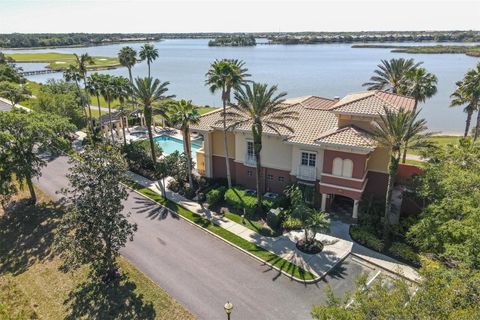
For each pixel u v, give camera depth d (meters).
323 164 27.86
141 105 40.38
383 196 29.23
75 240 20.27
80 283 22.11
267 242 25.91
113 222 20.89
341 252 24.41
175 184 35.47
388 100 29.20
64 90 69.06
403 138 23.22
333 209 30.09
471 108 44.25
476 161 25.38
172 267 23.28
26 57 196.38
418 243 21.75
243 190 32.62
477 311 11.26
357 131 27.05
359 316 12.13
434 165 25.31
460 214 20.11
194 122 33.28
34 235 28.25
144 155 40.91
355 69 143.75
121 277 22.30
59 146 34.69
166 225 28.80
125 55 62.91
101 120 54.16
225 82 31.94
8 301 20.88
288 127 28.28
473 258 15.63
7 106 70.38
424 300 11.85
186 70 154.62
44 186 36.81
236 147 34.06
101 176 20.88
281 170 32.06
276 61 182.25
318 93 94.19
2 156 30.39
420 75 40.31
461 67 136.75
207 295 20.59
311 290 20.91
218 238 26.70
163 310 19.47
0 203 32.62
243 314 19.09
